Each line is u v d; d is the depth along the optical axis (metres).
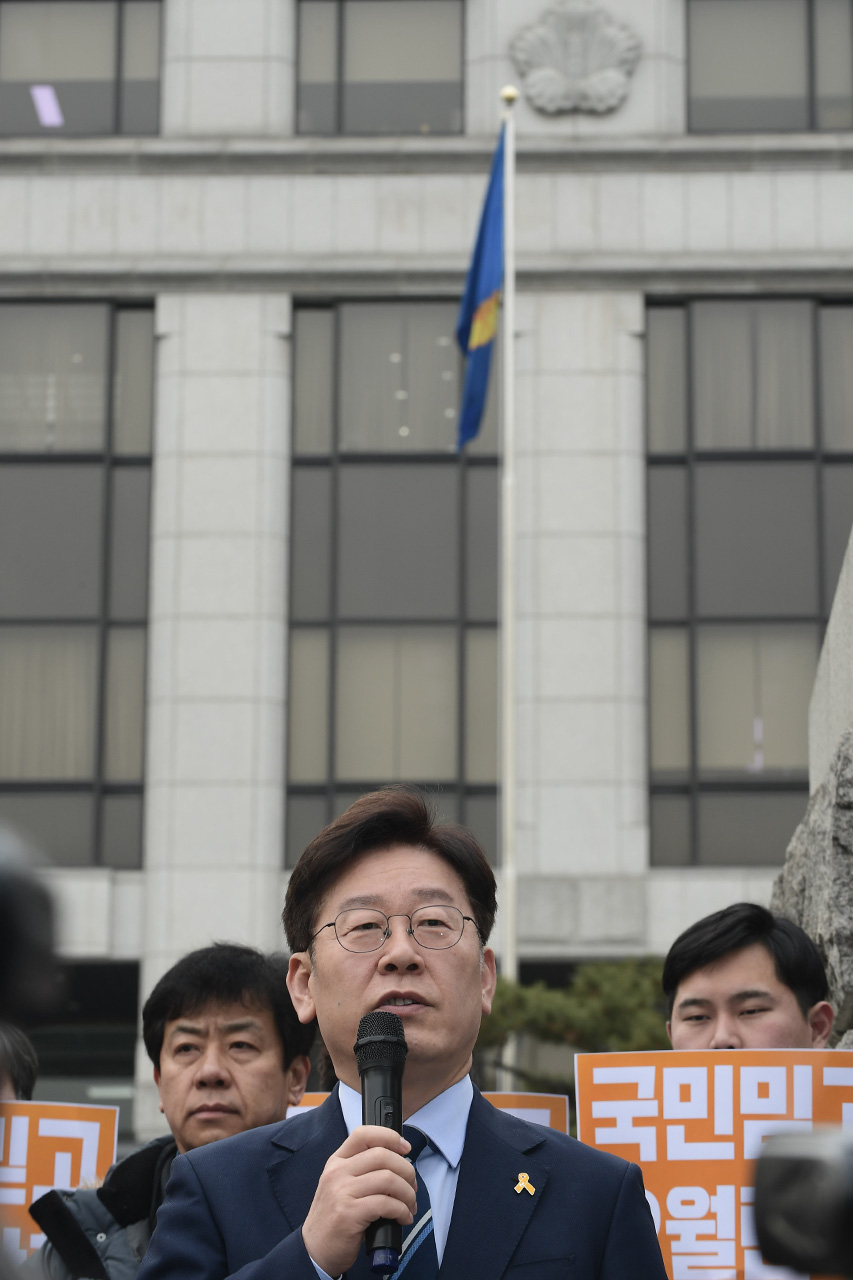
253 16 25.88
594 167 25.17
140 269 25.22
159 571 24.58
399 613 24.84
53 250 25.39
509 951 20.70
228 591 24.47
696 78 25.80
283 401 25.02
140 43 26.34
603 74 25.38
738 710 24.39
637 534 24.42
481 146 25.17
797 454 24.84
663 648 24.64
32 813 24.58
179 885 23.73
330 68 26.14
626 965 16.66
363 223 25.27
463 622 24.75
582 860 23.59
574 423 24.61
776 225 24.97
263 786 23.97
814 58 25.72
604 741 23.81
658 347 25.30
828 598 24.61
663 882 23.53
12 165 25.55
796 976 5.03
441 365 25.33
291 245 25.27
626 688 23.95
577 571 24.27
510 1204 3.33
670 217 25.03
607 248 24.97
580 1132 4.50
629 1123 4.48
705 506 24.86
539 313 24.91
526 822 23.70
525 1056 20.70
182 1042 4.97
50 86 26.34
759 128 25.66
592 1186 3.42
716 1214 4.38
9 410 25.45
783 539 24.75
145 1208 4.86
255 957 5.12
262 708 24.16
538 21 25.61
